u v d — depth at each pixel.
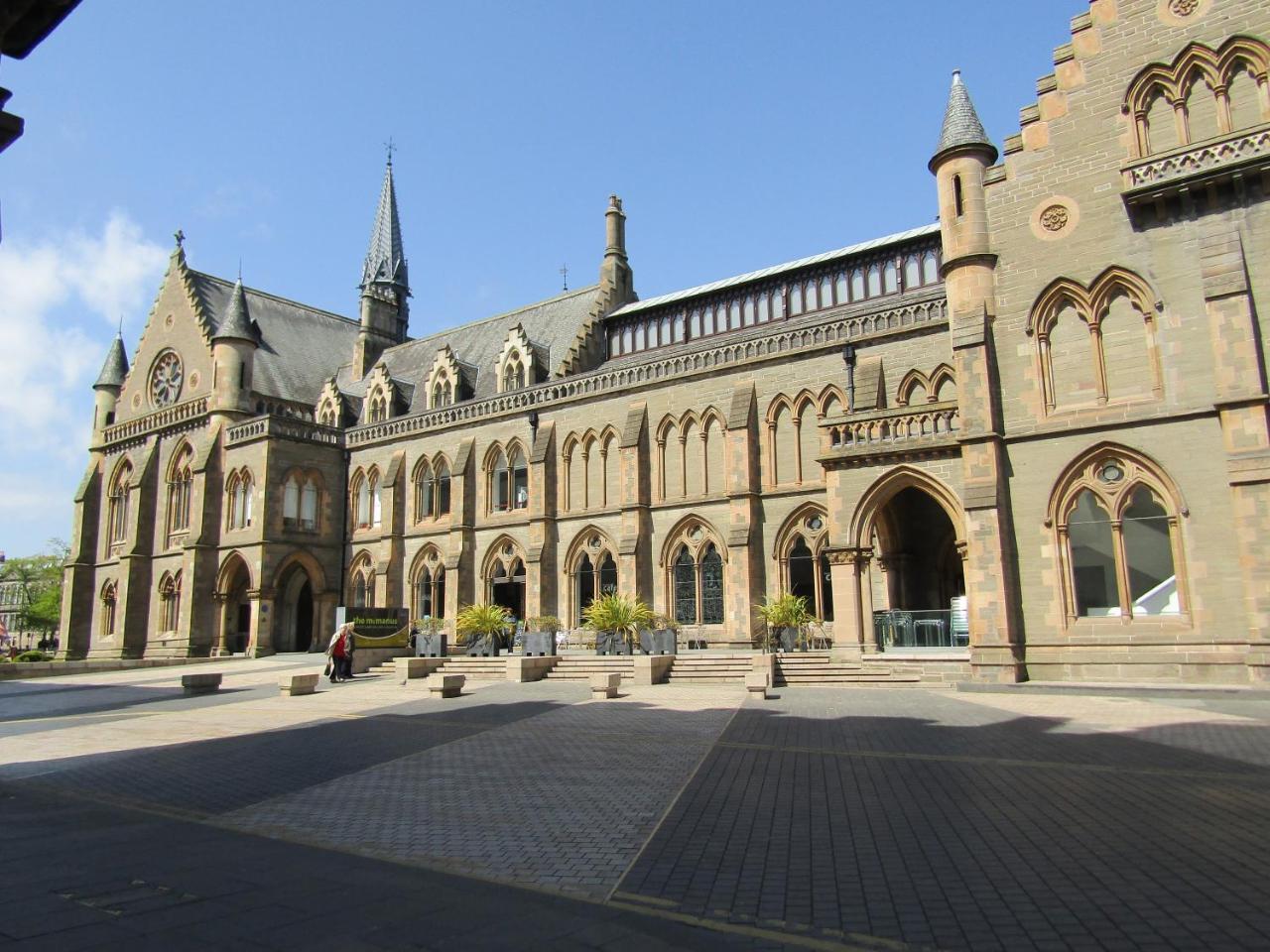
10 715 24.75
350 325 67.81
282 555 48.75
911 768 13.35
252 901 7.82
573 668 30.39
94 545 61.25
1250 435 21.70
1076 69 25.59
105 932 6.96
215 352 53.62
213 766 15.50
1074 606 23.91
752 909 7.59
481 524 45.16
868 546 27.27
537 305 53.50
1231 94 23.33
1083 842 9.28
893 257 38.44
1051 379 25.02
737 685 26.56
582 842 9.91
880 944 6.77
